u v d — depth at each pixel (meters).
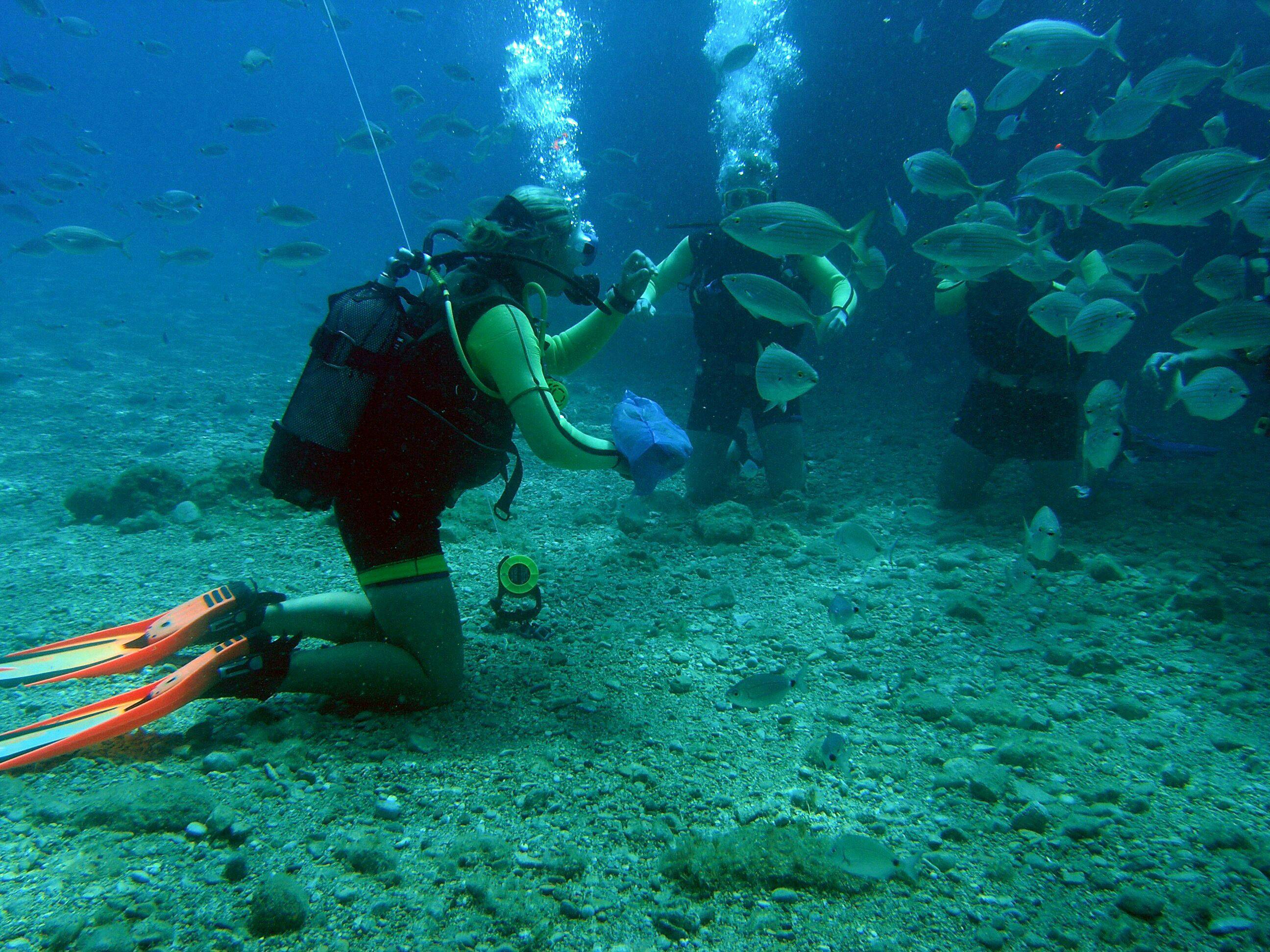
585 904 1.59
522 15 39.75
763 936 1.53
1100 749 2.33
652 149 22.17
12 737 1.96
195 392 8.76
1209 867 1.77
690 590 3.73
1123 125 4.03
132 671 2.44
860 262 3.41
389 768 2.05
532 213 2.35
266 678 2.17
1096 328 3.27
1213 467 5.92
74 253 8.27
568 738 2.31
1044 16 12.66
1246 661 2.92
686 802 2.00
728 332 5.01
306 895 1.51
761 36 17.53
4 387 8.28
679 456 2.32
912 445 6.95
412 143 75.06
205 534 4.25
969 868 1.78
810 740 2.38
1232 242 10.26
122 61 103.19
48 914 1.39
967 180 3.92
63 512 4.75
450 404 2.17
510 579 3.02
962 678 2.83
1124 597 3.56
